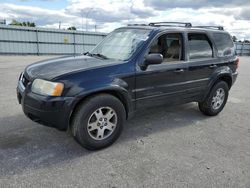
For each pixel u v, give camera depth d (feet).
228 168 10.01
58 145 11.39
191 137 13.02
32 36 76.84
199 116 16.60
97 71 10.62
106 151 11.07
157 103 13.05
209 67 15.15
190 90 14.46
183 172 9.57
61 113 9.81
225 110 18.39
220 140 12.80
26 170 9.29
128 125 14.38
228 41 16.85
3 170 9.20
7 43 72.64
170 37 13.30
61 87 9.73
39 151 10.77
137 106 12.20
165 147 11.68
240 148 11.92
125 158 10.50
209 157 10.87
